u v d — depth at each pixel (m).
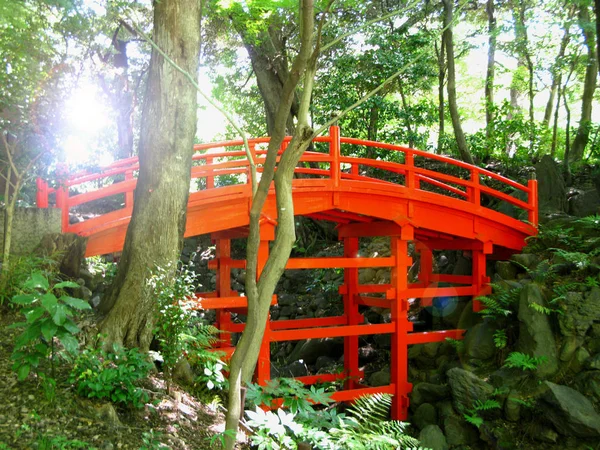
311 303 14.62
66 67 7.19
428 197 10.21
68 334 4.73
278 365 13.09
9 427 4.48
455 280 11.59
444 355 10.61
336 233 17.20
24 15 6.52
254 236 3.75
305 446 4.02
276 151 3.68
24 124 6.72
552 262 10.39
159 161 6.90
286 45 16.62
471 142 16.27
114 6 10.44
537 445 8.03
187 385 6.81
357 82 14.32
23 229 7.29
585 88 15.57
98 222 7.87
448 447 8.72
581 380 8.14
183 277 6.84
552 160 12.80
